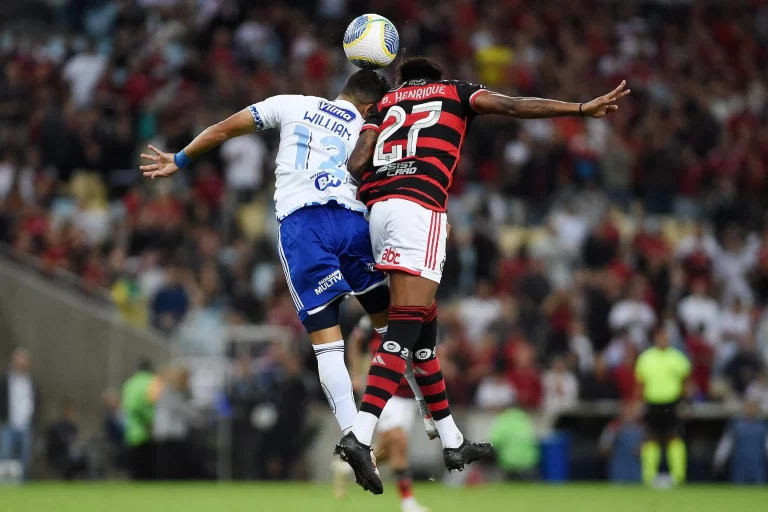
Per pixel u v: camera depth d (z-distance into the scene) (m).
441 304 74.06
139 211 76.62
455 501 46.00
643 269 80.31
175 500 44.62
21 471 63.50
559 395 67.44
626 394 68.38
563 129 93.81
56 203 79.44
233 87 87.69
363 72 28.70
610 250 80.12
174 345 66.56
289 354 65.31
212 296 71.31
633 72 106.94
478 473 63.56
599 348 73.94
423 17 101.38
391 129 26.75
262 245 76.81
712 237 91.44
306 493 50.94
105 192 82.06
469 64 101.00
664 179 92.81
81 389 68.31
